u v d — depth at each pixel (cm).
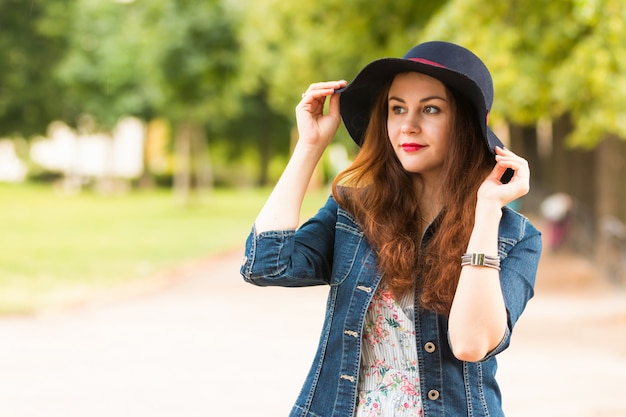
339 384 275
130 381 817
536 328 1186
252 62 3156
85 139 5647
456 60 277
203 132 4594
